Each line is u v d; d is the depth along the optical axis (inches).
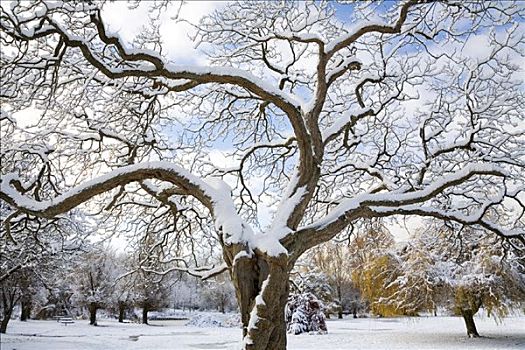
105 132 364.5
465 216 307.6
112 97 360.8
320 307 1047.6
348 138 407.8
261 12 354.6
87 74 342.0
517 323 1205.1
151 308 1647.4
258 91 300.2
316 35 324.8
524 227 381.4
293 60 386.9
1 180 281.6
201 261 447.5
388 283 855.7
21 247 482.9
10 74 301.7
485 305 800.3
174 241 404.8
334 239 466.0
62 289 1401.3
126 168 291.1
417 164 411.5
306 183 312.7
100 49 326.6
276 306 258.7
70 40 273.0
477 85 362.9
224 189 299.9
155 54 281.7
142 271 402.0
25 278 767.7
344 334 976.9
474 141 346.3
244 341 251.3
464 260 795.4
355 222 439.2
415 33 354.3
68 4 257.1
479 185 388.5
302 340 865.5
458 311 864.3
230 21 365.7
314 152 322.0
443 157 386.9
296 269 530.3
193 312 2078.0
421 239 798.5
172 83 328.8
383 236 587.5
